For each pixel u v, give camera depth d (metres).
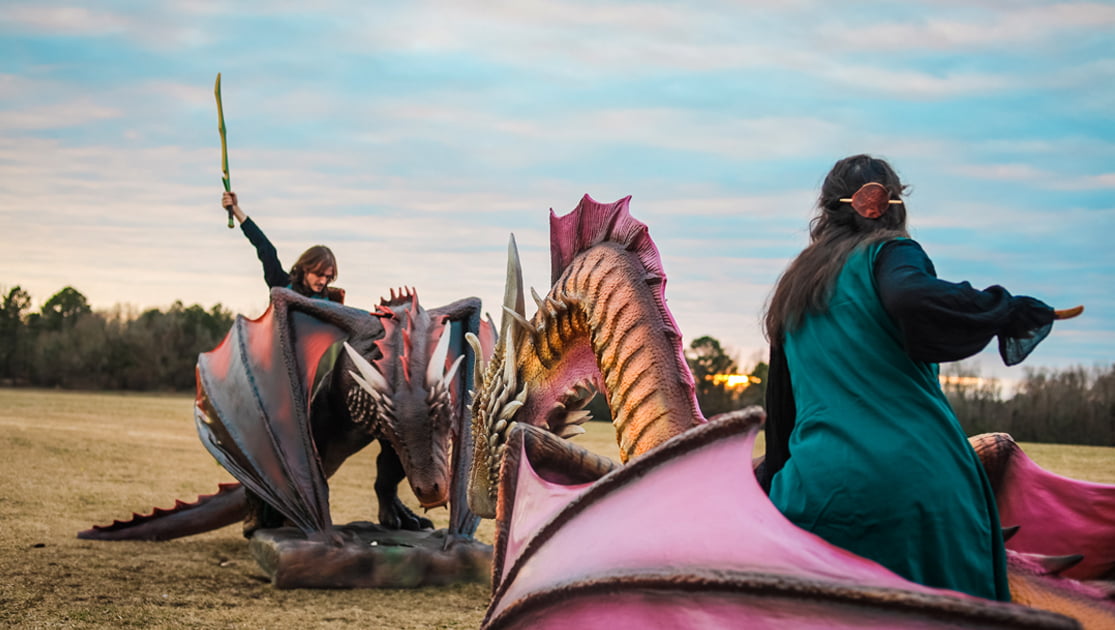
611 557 2.18
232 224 7.28
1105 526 3.09
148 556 6.47
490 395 3.69
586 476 2.96
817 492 2.39
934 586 2.31
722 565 2.02
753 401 11.39
